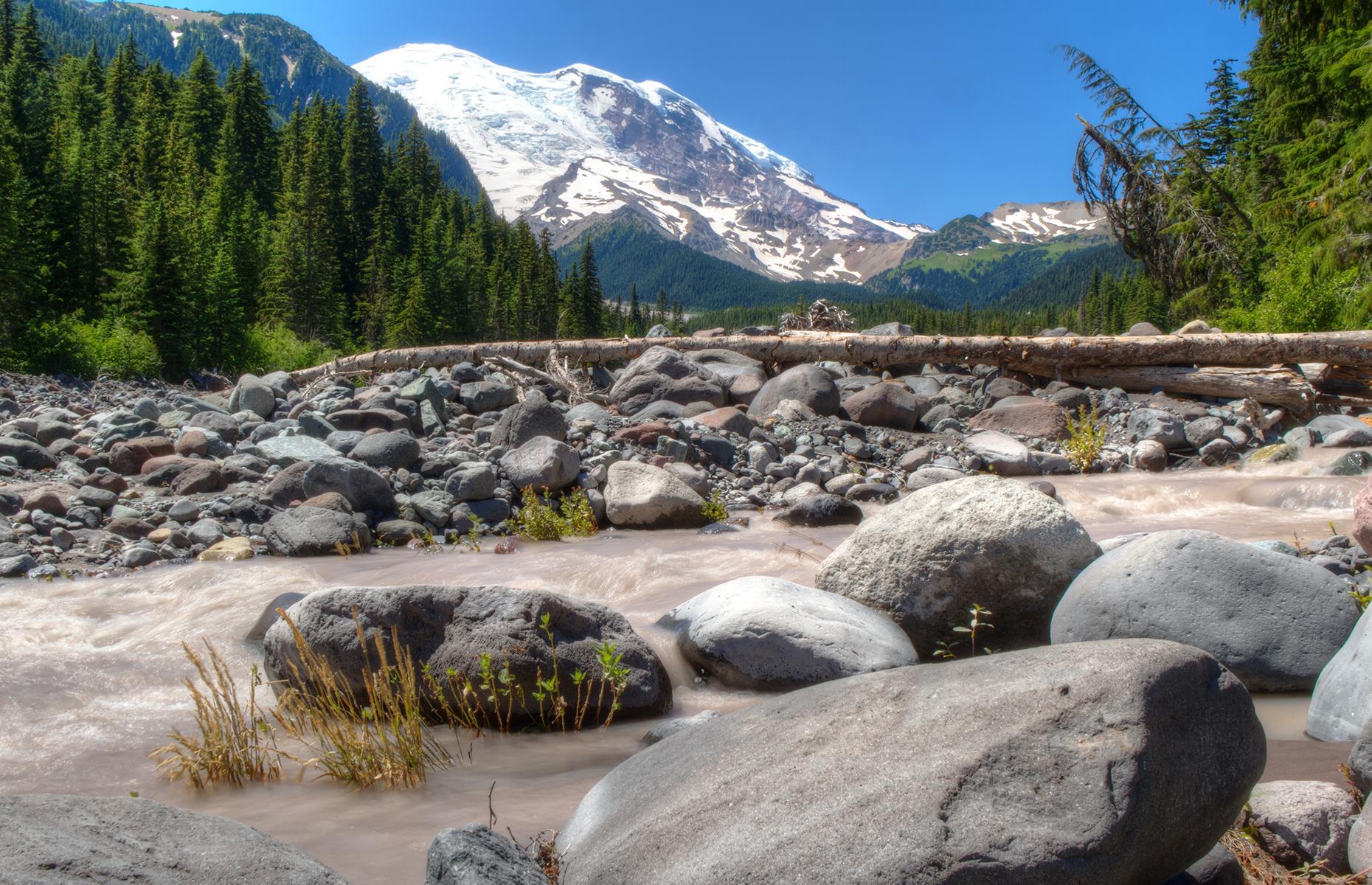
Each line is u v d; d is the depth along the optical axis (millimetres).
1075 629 5398
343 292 84625
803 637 5363
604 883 2686
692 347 17719
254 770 4207
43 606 7152
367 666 4984
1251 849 3055
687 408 14344
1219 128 35281
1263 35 26031
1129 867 2482
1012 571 5875
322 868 2533
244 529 9523
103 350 26531
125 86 95500
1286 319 20203
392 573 8148
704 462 11977
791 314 21203
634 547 9016
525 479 10445
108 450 11266
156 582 7906
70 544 8859
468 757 4527
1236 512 9977
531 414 11797
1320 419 13125
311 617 5238
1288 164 24891
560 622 5141
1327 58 22484
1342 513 9539
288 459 11062
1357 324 18922
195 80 98000
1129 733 2600
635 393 14867
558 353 17734
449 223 112562
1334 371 15055
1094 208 31859
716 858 2559
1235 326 22375
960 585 5930
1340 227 20234
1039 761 2590
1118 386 15562
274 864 2469
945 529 6016
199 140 91500
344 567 8422
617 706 5035
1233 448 12711
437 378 15305
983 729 2705
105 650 6086
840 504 9820
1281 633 5078
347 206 94250
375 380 17062
